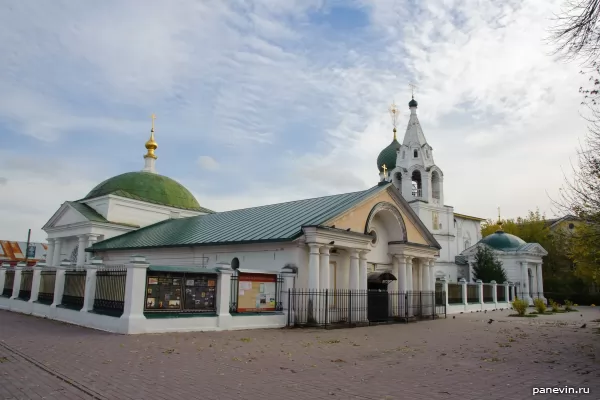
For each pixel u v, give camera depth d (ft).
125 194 120.47
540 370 33.78
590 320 88.69
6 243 234.79
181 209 131.34
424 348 45.50
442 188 187.93
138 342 43.14
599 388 27.73
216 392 24.93
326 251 67.36
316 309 63.93
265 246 70.44
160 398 23.53
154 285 51.85
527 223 209.97
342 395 24.84
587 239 51.55
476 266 163.94
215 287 56.75
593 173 47.83
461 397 24.97
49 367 30.76
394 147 201.57
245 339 47.98
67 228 120.78
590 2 27.86
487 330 66.69
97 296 57.98
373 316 75.20
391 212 82.89
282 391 25.46
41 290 75.77
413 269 92.63
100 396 23.67
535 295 162.40
